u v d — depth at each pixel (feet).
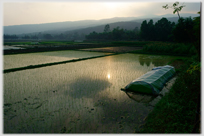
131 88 30.04
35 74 42.11
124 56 79.05
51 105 23.67
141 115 20.92
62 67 51.42
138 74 42.50
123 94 28.55
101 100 25.66
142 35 211.41
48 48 116.47
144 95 28.25
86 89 30.76
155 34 197.88
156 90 28.68
